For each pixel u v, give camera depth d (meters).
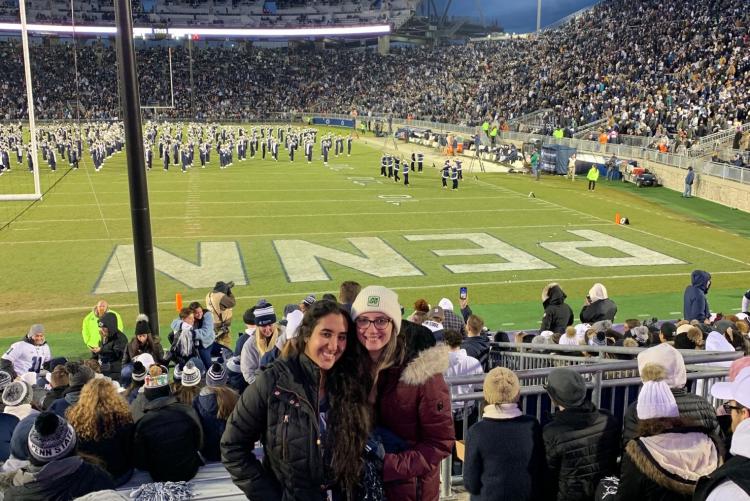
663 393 3.32
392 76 78.94
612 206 27.56
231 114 79.69
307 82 84.00
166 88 81.69
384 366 2.70
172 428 3.84
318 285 16.25
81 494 3.14
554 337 9.30
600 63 48.19
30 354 9.33
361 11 91.19
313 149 52.22
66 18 78.12
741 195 26.69
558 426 3.60
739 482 2.38
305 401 2.55
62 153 43.16
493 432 3.60
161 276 16.95
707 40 42.06
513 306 14.88
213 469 4.13
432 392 2.73
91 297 15.30
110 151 44.81
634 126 37.22
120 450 3.88
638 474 3.18
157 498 3.57
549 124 44.09
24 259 18.45
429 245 20.45
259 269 17.64
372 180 34.94
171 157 45.12
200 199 28.33
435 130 56.69
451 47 79.69
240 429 2.61
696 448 3.18
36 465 3.08
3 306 14.62
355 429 2.57
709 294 15.83
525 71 57.25
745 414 2.89
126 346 9.16
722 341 6.84
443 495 4.79
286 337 5.01
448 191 31.30
